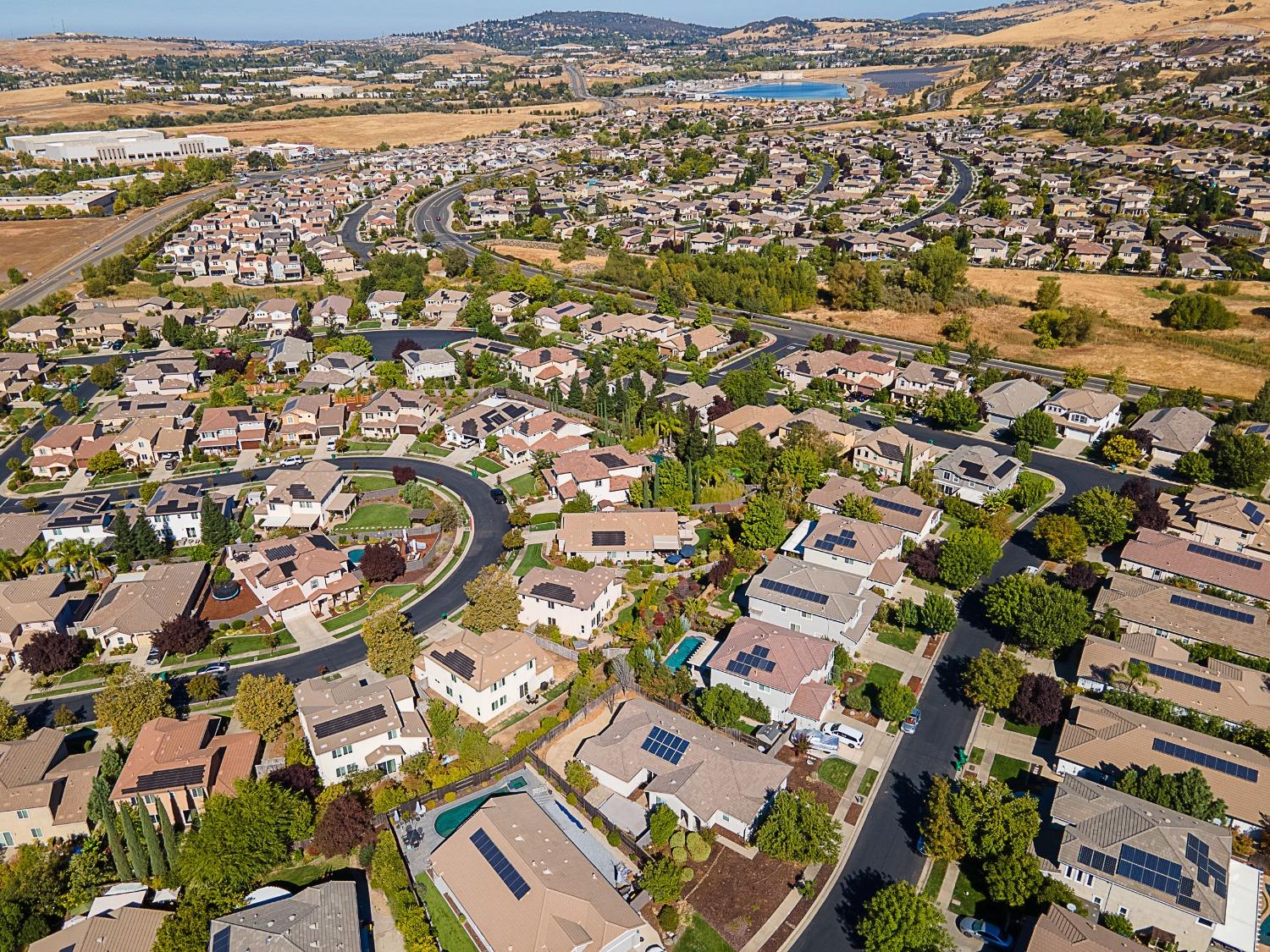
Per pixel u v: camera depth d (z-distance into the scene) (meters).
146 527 120.06
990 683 88.31
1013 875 68.25
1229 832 71.56
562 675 98.06
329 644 104.25
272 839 73.00
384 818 77.94
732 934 68.19
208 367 190.50
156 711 87.94
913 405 169.38
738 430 150.75
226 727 90.62
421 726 87.50
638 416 157.88
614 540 117.56
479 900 67.31
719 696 88.00
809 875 73.19
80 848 77.31
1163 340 198.12
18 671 100.81
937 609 99.88
